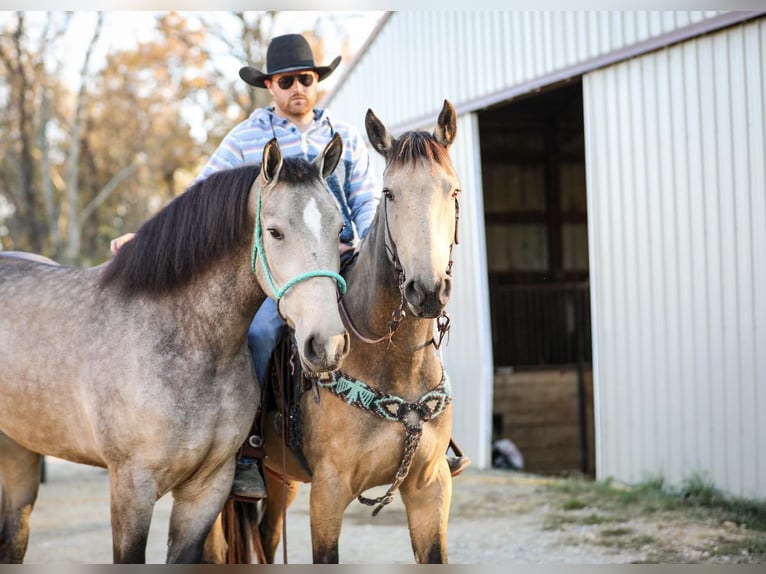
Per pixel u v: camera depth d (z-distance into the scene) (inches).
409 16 375.6
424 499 125.3
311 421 123.7
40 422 125.3
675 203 247.9
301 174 108.6
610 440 274.5
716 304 235.0
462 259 349.1
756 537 198.1
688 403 244.4
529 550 205.0
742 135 224.7
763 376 220.8
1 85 955.3
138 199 1114.7
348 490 122.3
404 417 118.9
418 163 109.6
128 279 120.2
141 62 952.9
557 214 452.4
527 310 441.1
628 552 195.5
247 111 866.8
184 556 120.3
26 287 132.1
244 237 116.8
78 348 119.8
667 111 249.1
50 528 255.0
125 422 114.4
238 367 121.0
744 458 226.8
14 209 1021.2
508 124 442.6
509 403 414.0
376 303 119.3
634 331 264.2
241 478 132.8
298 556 214.2
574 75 284.2
